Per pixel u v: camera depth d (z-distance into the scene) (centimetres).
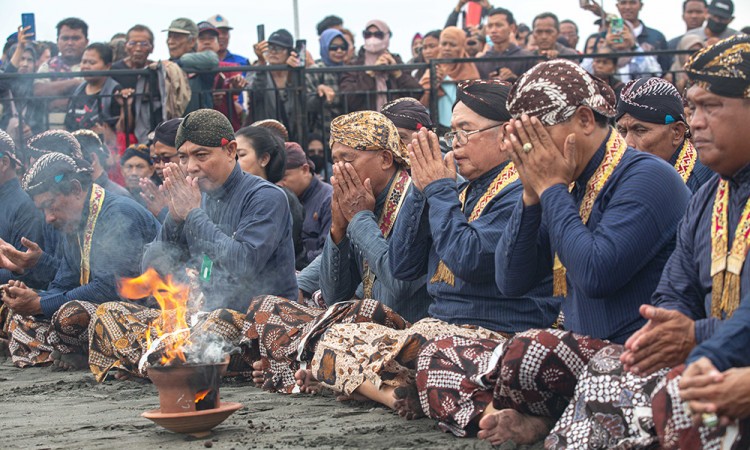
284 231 794
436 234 589
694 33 1433
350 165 700
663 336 411
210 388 537
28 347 915
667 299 458
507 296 539
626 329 486
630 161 498
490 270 573
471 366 526
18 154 1275
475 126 601
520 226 514
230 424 575
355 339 629
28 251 912
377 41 1441
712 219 441
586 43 1480
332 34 1421
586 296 487
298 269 1002
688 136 700
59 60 1435
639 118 690
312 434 534
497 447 482
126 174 1120
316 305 828
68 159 880
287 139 1181
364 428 545
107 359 793
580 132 499
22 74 1248
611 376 443
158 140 962
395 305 683
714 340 390
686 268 457
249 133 893
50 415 638
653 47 1509
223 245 757
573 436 448
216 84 1302
